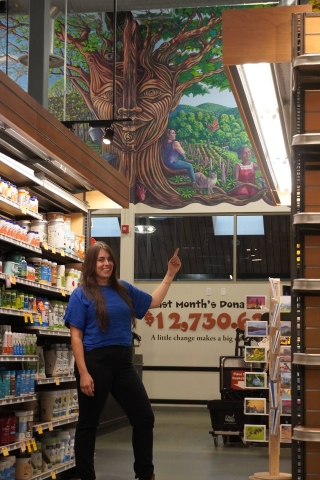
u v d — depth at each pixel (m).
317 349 3.95
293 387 3.88
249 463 7.12
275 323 6.17
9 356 4.88
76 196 6.75
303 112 4.09
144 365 13.98
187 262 14.32
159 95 14.62
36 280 5.57
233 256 14.16
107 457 7.27
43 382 5.58
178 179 14.40
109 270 4.59
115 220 14.69
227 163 14.30
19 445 5.02
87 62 14.27
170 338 14.02
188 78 14.59
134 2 10.78
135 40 14.66
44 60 6.05
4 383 4.80
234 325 13.86
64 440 5.98
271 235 14.12
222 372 9.18
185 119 14.51
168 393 13.85
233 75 4.66
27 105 4.74
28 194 5.41
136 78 14.71
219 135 14.39
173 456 7.50
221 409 8.60
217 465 6.91
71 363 6.26
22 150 5.34
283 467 6.90
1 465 4.86
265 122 5.73
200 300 14.06
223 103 14.43
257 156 6.73
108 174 6.52
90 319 4.44
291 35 4.09
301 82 4.08
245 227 14.22
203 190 14.33
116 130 14.31
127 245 14.16
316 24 3.98
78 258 6.40
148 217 14.55
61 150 5.36
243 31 4.39
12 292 5.04
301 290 3.87
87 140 14.11
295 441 3.81
